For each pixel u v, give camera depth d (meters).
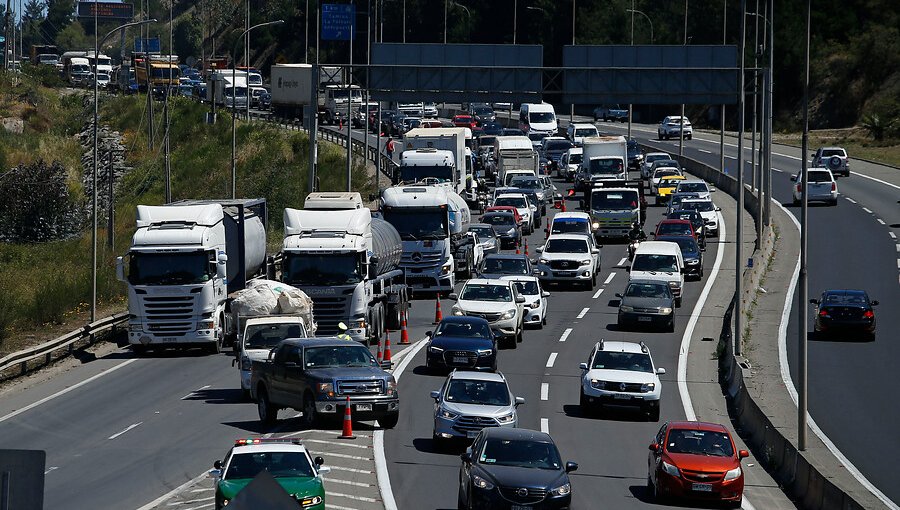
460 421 92.69
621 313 156.00
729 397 122.50
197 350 144.38
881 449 101.38
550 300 179.25
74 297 176.62
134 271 137.00
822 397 122.38
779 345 148.88
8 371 131.88
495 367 124.56
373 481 83.81
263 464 69.00
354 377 98.56
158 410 109.31
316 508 67.12
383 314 145.88
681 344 148.12
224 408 109.94
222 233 144.62
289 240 137.88
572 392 121.50
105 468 87.50
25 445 95.81
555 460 76.06
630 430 106.75
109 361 137.62
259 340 114.12
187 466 87.50
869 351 146.38
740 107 142.12
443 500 79.00
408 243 175.00
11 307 164.38
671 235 199.88
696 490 81.06
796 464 88.06
